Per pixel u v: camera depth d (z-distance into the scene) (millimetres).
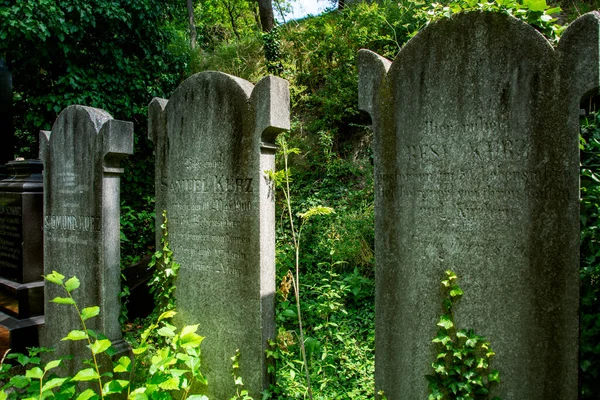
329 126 7137
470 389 2525
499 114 2430
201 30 19891
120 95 7594
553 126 2287
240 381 3295
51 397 2414
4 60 6863
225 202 3398
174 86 8500
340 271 4965
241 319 3326
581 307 2871
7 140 6984
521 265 2406
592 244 2820
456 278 2582
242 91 3248
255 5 15984
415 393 2744
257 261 3223
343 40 7742
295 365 3641
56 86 7277
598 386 2652
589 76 2172
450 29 2541
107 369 3594
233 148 3328
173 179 3758
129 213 6652
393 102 2750
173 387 2156
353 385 3418
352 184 6277
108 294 3682
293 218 5824
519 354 2434
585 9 6621
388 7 7871
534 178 2352
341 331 4000
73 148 3879
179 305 3740
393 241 2787
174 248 3766
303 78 8016
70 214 3941
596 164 2992
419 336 2717
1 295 4789
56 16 6559
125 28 7676
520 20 2346
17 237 4656
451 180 2580
